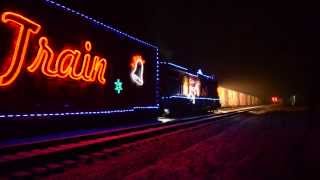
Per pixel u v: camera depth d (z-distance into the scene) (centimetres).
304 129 1753
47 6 1209
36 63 1145
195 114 2972
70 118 1345
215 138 1404
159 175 758
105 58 1589
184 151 1074
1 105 1030
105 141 1091
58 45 1258
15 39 1062
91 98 1478
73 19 1350
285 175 757
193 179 723
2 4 1023
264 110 4412
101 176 741
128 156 984
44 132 1215
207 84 3328
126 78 1795
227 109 4612
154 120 2122
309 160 927
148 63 2073
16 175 696
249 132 1634
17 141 1011
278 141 1304
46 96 1211
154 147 1150
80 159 887
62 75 1281
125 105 1778
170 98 2331
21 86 1098
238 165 863
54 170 768
